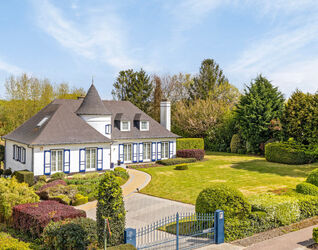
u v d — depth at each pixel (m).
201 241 11.92
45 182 22.94
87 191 20.27
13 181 16.19
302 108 34.78
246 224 12.59
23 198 14.75
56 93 56.94
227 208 12.30
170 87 64.94
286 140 37.78
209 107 49.91
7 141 31.28
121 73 61.91
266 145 37.06
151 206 18.05
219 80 63.22
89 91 31.55
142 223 14.85
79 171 27.19
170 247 11.27
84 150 27.44
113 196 10.73
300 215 14.88
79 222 11.62
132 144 34.91
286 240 12.15
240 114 44.38
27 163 25.84
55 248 11.00
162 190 22.03
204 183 24.14
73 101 33.31
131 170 30.75
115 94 62.88
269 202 14.32
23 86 50.09
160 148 37.28
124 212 11.16
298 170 30.03
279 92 42.69
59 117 28.42
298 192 17.17
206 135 50.81
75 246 10.68
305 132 34.16
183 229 13.16
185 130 50.94
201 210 12.74
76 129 28.22
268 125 41.25
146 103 60.88
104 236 9.96
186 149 38.56
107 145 29.09
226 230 12.02
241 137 45.59
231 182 24.47
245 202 12.87
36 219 12.16
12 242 9.94
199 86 61.09
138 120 36.25
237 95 58.06
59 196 18.22
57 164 26.00
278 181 24.77
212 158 40.09
